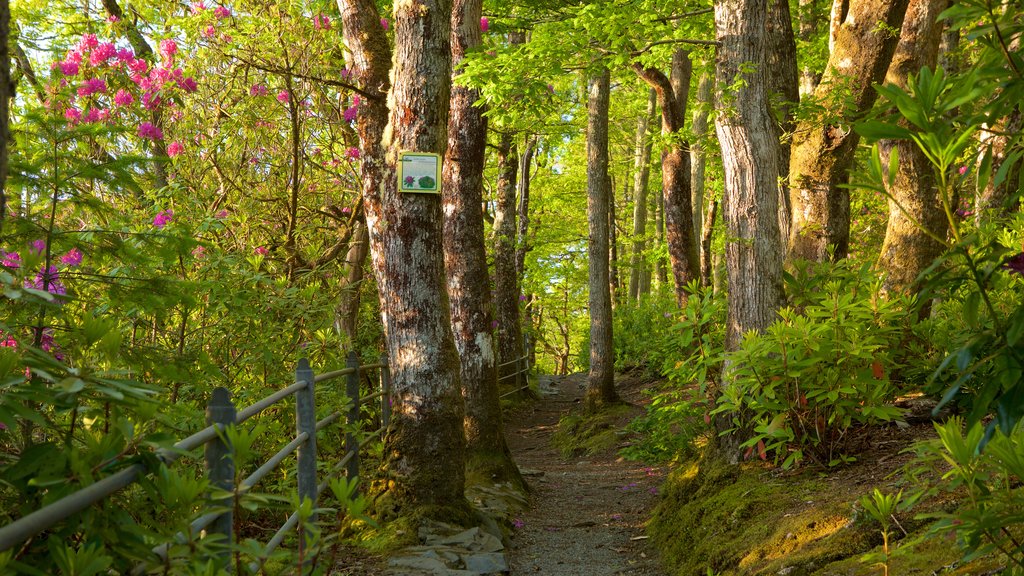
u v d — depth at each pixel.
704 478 6.09
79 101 6.23
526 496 7.63
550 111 8.66
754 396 5.55
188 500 2.12
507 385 16.44
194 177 7.21
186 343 5.44
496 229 16.42
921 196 6.79
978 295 1.96
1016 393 1.80
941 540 3.41
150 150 6.82
